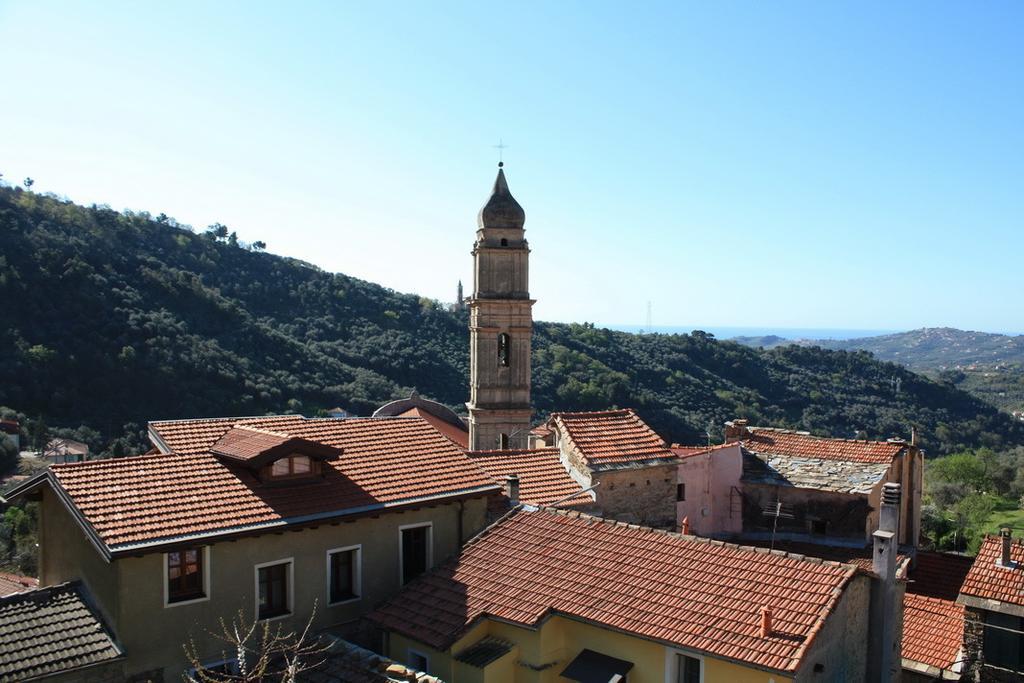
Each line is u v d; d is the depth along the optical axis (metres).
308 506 20.45
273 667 18.78
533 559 20.89
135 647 17.67
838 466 30.91
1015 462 81.31
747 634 16.06
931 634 24.62
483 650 18.53
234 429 23.05
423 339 104.94
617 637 17.89
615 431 29.64
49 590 18.62
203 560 18.83
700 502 30.72
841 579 17.25
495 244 39.56
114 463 20.31
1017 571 22.64
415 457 24.45
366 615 20.38
